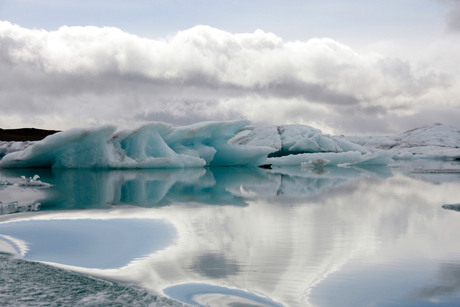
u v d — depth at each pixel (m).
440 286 3.84
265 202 9.59
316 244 5.32
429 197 10.74
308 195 11.18
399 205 9.11
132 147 22.17
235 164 27.78
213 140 26.95
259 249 5.10
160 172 20.38
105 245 5.28
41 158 20.77
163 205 8.98
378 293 3.68
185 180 16.05
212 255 4.83
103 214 7.61
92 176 17.11
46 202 9.29
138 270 4.32
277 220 7.06
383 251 5.00
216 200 9.97
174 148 24.97
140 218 7.19
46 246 5.23
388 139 61.09
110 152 20.95
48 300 3.51
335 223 6.79
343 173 22.02
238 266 4.42
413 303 3.46
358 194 11.45
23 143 32.34
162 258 4.73
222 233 5.98
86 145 20.53
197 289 3.80
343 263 4.52
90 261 4.62
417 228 6.39
